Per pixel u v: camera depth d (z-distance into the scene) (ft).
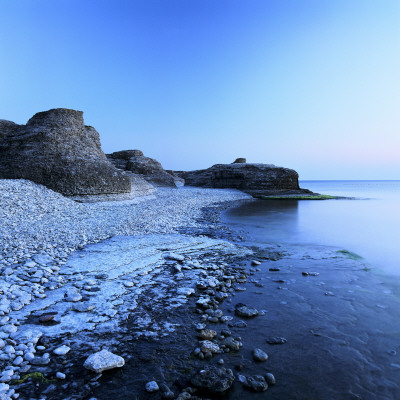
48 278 21.58
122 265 25.46
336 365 12.89
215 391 11.19
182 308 18.22
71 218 45.19
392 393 11.28
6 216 40.50
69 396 10.87
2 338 13.85
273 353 13.74
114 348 13.91
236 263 27.91
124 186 72.64
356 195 146.20
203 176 161.48
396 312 17.76
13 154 62.49
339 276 24.21
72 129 71.00
